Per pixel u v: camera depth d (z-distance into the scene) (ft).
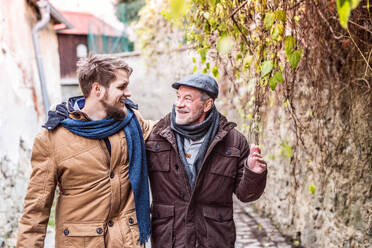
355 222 9.00
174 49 23.88
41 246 6.26
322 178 10.77
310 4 7.88
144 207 6.50
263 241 13.58
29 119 18.19
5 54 15.55
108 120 6.31
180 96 6.52
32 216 6.17
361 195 8.71
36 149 6.21
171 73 28.14
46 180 6.20
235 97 14.43
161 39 26.50
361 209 8.71
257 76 7.33
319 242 11.26
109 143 6.39
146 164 6.68
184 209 6.59
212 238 6.53
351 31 7.83
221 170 6.63
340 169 9.61
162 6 19.12
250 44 7.50
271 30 6.58
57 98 28.55
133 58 39.70
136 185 6.38
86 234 6.19
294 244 13.08
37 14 23.68
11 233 13.62
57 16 26.04
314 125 10.83
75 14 77.36
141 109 39.04
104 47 49.85
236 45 8.63
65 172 6.21
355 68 8.32
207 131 6.66
